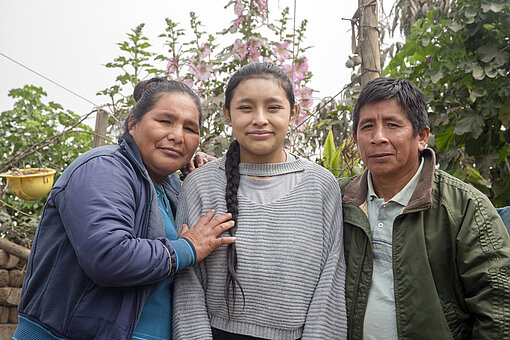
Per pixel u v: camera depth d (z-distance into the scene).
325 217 1.69
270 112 1.63
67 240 1.53
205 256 1.57
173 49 3.43
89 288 1.50
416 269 1.49
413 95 1.56
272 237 1.60
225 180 1.74
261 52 3.44
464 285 1.47
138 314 1.50
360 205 1.72
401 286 1.50
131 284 1.44
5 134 4.47
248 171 1.72
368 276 1.58
